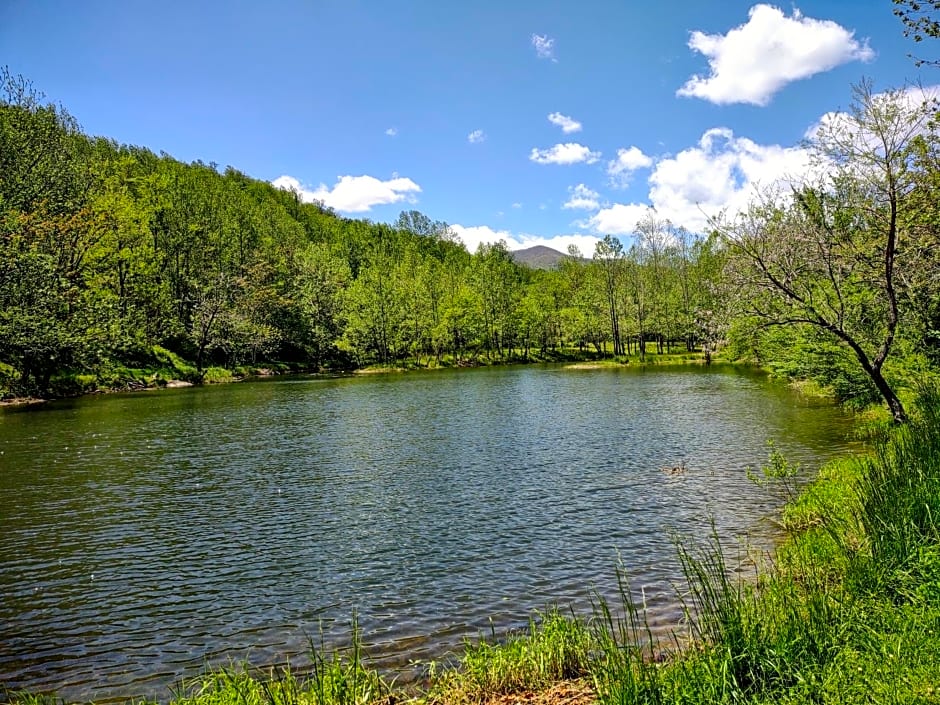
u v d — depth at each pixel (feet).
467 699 22.71
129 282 233.96
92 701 26.78
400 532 49.37
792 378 151.84
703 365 268.41
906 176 57.47
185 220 288.10
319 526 51.65
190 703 23.75
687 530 46.37
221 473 71.56
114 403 148.87
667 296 318.86
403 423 111.34
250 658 30.25
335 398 160.45
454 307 337.72
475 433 97.86
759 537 43.34
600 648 25.44
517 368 297.74
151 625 34.30
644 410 119.44
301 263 363.76
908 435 44.42
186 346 266.57
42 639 32.89
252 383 223.10
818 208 65.46
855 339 76.48
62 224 174.19
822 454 68.49
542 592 36.55
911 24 45.55
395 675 27.20
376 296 329.31
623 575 38.34
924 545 25.08
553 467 71.15
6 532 50.80
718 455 73.20
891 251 60.29
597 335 345.10
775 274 66.64
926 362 74.13
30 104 183.11
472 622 32.96
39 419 118.62
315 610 35.58
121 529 51.39
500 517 52.39
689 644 22.85
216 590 38.96
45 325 150.41
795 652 20.17
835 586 26.32
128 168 278.87
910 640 18.90
